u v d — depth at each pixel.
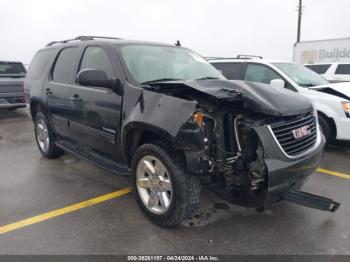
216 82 3.21
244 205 2.94
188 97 3.01
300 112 3.10
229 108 2.91
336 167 4.98
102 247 2.86
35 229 3.16
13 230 3.14
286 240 2.97
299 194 3.06
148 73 3.61
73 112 4.23
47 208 3.61
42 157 5.59
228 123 2.89
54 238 3.00
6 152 5.97
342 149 5.97
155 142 3.10
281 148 2.83
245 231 3.12
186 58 4.28
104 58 3.84
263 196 2.80
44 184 4.32
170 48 4.32
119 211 3.53
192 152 2.73
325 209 2.88
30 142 6.79
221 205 3.66
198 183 2.95
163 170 3.04
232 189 2.96
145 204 3.28
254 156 2.84
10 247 2.86
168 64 3.94
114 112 3.48
